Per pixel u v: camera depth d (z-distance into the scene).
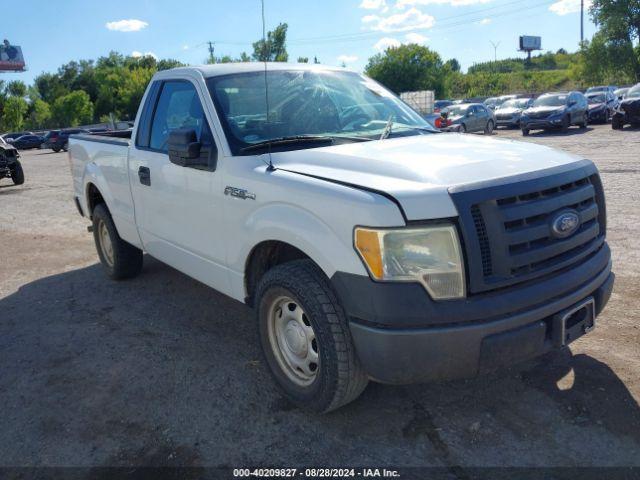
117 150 5.11
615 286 4.98
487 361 2.70
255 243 3.35
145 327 4.72
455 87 73.06
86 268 6.60
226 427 3.23
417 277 2.64
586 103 23.62
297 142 3.71
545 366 3.68
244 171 3.44
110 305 5.28
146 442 3.13
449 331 2.62
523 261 2.76
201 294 5.44
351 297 2.76
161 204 4.42
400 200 2.64
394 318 2.65
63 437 3.22
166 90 4.50
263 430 3.18
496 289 2.73
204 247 3.96
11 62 98.31
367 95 4.49
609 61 54.97
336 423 3.20
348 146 3.55
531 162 3.08
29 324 4.94
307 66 4.54
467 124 23.75
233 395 3.57
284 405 3.42
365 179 2.90
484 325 2.65
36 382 3.88
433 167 2.92
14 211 11.02
